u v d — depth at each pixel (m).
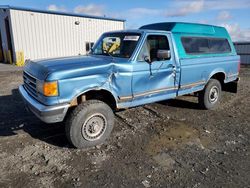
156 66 5.06
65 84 3.90
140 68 4.78
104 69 4.29
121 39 5.23
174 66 5.44
